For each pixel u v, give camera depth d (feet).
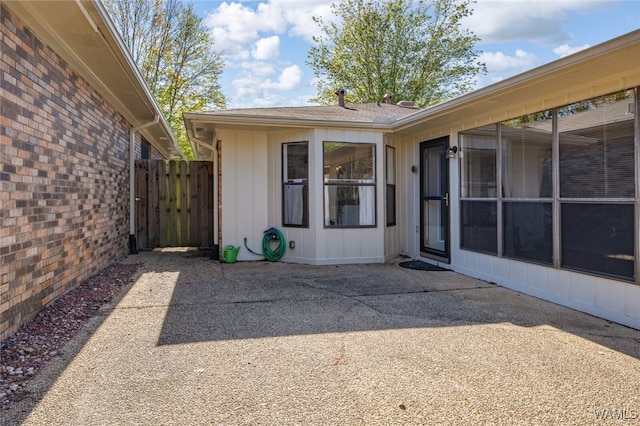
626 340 10.86
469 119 19.29
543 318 12.82
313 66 72.59
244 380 8.48
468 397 7.79
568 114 13.99
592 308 13.23
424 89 69.97
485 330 11.66
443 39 68.64
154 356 9.66
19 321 10.87
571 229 13.96
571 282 13.97
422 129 22.47
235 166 23.57
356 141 22.98
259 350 10.09
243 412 7.23
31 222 11.53
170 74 64.03
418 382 8.41
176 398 7.71
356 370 8.97
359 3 68.08
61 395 7.74
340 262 22.85
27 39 11.31
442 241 22.06
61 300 13.82
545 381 8.45
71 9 11.16
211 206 28.43
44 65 12.47
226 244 23.59
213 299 14.92
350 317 12.85
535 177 15.48
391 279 18.71
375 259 23.39
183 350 10.05
